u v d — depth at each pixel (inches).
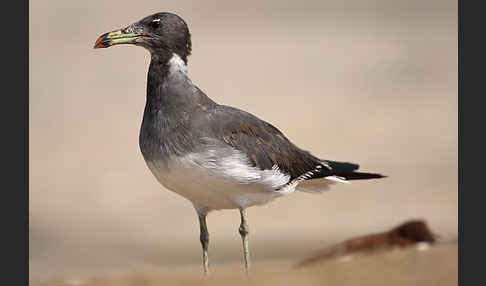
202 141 414.3
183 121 417.1
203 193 425.4
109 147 939.3
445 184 815.7
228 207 438.0
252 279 371.9
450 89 1106.1
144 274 397.1
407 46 1283.2
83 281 411.2
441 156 888.3
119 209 789.9
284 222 727.7
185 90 425.1
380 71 1176.8
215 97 1075.3
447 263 373.4
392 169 852.6
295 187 466.3
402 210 754.8
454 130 961.5
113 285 391.5
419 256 385.4
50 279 512.7
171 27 429.1
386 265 375.9
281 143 446.3
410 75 1160.2
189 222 755.4
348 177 485.1
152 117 424.5
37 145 939.3
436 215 738.8
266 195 440.1
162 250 667.4
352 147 912.9
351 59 1227.2
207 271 438.3
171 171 418.9
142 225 748.0
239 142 423.8
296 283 362.3
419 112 1021.2
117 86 1125.1
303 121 990.4
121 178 862.5
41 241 697.0
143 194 824.9
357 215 742.5
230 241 677.9
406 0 1547.7
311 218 738.2
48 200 809.5
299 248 634.8
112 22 1390.3
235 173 418.0
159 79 427.2
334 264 384.5
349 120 992.2
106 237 708.7
